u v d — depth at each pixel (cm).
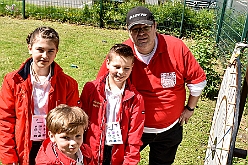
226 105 292
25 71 296
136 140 312
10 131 305
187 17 1138
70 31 1102
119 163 319
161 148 372
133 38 308
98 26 1187
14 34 1016
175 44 324
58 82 307
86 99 319
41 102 302
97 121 312
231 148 243
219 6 1098
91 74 773
